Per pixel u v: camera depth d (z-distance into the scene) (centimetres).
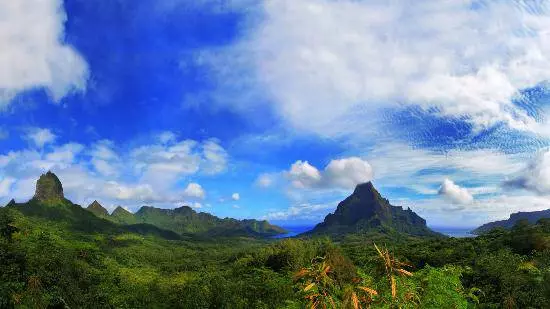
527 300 3409
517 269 4288
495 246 7200
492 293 3878
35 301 3145
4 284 3077
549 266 3922
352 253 7050
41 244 4153
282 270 5069
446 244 9325
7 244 3681
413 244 10712
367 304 882
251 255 9038
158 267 10538
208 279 5022
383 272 939
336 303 832
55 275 3612
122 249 13675
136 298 4353
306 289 809
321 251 5641
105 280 4484
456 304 1196
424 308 1110
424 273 1267
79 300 3600
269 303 3559
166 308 4247
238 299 3944
